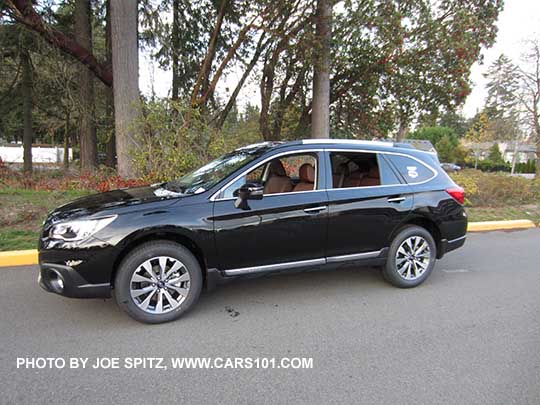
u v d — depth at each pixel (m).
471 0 11.16
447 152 44.09
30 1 9.55
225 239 3.24
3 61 13.71
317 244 3.59
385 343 2.91
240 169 3.44
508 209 8.70
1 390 2.26
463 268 4.84
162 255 3.08
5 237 5.10
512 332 3.13
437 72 11.63
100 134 14.30
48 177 9.41
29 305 3.43
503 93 22.19
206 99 11.33
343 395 2.28
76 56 10.96
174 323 3.17
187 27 12.41
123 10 8.23
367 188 3.83
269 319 3.29
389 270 3.97
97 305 3.45
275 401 2.21
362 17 10.09
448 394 2.30
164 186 3.92
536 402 2.24
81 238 2.89
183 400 2.21
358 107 13.45
